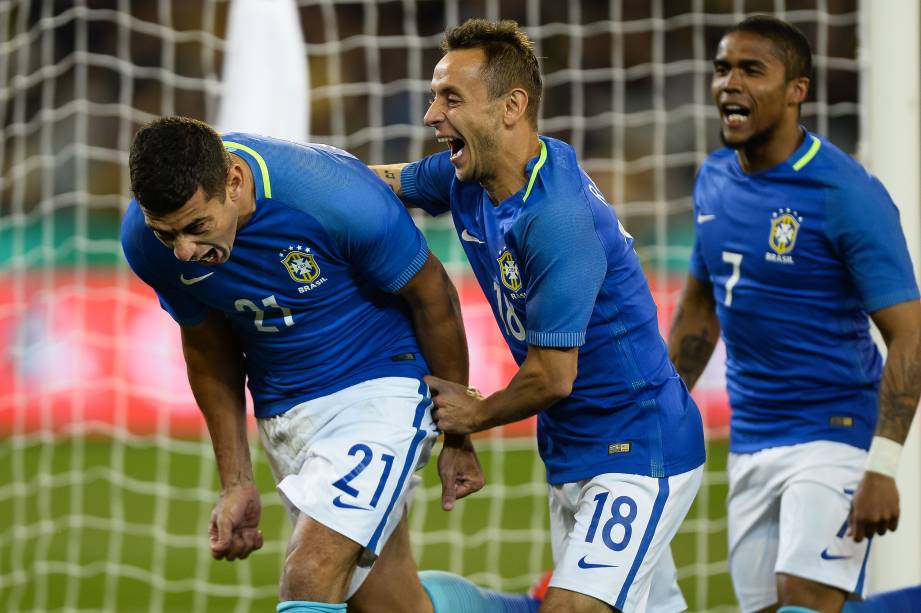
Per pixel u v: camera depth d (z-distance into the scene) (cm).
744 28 1230
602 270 1022
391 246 1019
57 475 3139
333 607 1017
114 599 2223
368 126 3941
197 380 1138
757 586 1338
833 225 1210
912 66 1509
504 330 1115
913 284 1204
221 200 927
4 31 2509
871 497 1178
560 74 3659
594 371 1094
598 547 1088
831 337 1257
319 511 1034
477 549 2517
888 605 1298
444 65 1017
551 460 1149
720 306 1300
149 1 4038
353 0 2548
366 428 1070
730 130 1234
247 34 2595
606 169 4006
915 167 1505
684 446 1119
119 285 3769
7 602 2203
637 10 4012
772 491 1298
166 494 2980
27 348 3638
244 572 2373
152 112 4106
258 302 1036
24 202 4025
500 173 1030
